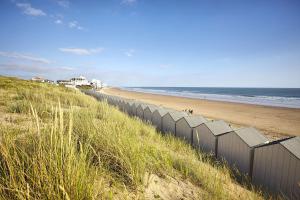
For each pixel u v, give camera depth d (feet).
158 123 32.14
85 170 7.97
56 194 6.34
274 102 143.64
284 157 14.87
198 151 20.93
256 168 16.93
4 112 20.35
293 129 51.42
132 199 8.35
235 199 11.12
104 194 7.61
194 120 25.50
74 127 13.53
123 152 10.77
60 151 7.76
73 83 323.16
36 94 31.50
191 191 10.55
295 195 14.11
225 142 19.89
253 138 18.38
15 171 7.07
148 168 11.34
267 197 15.11
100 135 12.05
